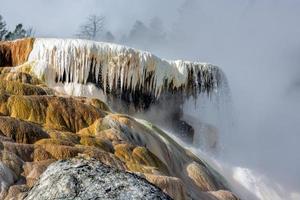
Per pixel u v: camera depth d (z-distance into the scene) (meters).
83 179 5.13
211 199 14.02
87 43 21.39
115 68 21.80
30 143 12.41
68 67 21.02
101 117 15.77
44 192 5.16
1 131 12.26
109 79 21.75
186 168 15.75
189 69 24.02
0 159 10.41
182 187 11.92
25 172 10.45
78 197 4.96
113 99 22.16
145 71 22.55
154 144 15.68
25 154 11.27
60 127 14.41
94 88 21.19
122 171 5.27
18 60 22.20
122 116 15.84
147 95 23.25
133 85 22.27
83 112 15.66
